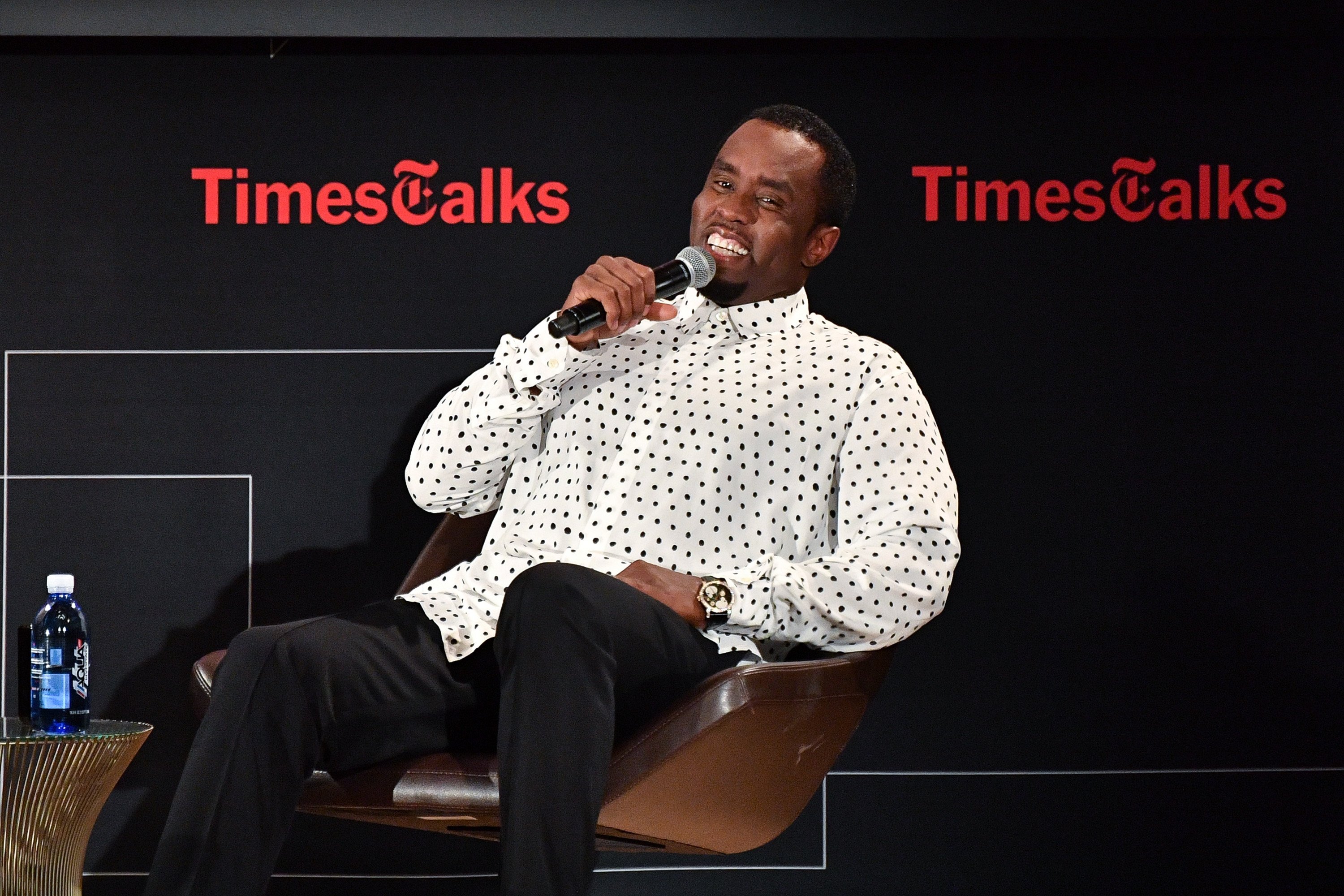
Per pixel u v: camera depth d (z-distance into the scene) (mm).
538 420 6172
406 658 5496
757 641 5684
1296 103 8641
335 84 8617
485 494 6473
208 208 8578
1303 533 8531
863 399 6105
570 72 8641
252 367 8562
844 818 8414
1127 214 8625
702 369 6207
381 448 8570
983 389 8578
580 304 5559
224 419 8547
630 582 5430
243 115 8594
